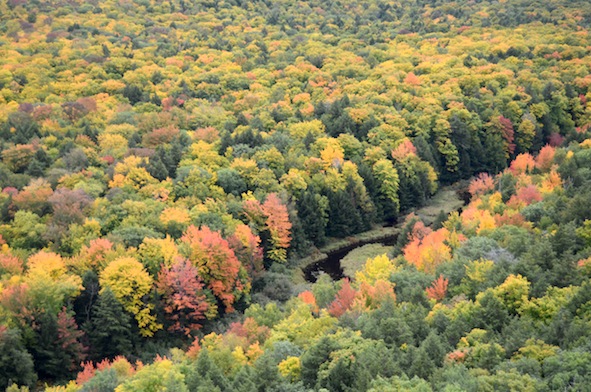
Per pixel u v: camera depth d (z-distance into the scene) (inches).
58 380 2903.5
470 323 2341.3
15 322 2886.3
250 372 2144.4
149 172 4431.6
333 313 2893.7
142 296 3253.0
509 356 2041.1
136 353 3144.7
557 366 1828.2
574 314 2225.6
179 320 3292.3
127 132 5315.0
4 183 4279.0
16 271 3280.0
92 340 3065.9
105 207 3949.3
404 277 3041.3
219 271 3469.5
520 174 4680.1
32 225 3745.1
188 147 4859.7
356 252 4522.6
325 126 5506.9
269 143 5068.9
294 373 2260.1
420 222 3996.1
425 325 2365.9
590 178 4178.2
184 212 3870.6
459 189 5605.3
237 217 4116.6
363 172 4975.4
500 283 2566.4
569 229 2859.3
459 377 1839.3
